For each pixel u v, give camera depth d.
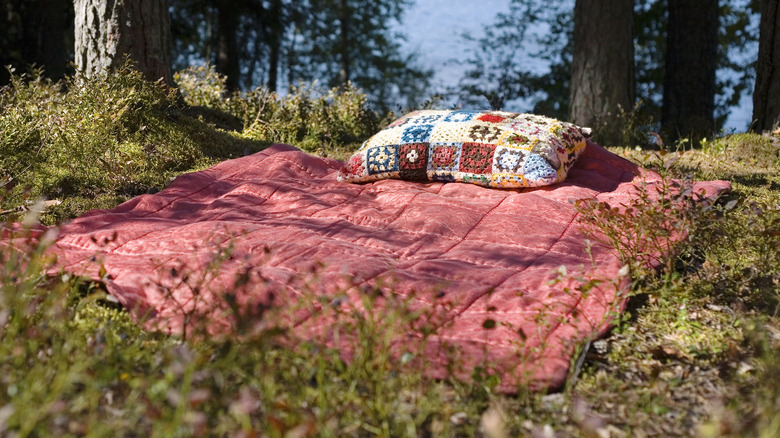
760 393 2.64
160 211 5.07
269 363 2.66
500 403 2.63
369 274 3.63
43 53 12.86
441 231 4.59
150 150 6.40
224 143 7.26
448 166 5.62
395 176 5.79
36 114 6.26
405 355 2.60
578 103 10.52
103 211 4.89
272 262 3.82
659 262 3.97
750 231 4.38
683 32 12.24
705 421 2.58
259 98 9.03
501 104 9.48
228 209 5.10
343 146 8.52
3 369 2.42
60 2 13.06
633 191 5.53
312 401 2.52
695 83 12.25
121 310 3.36
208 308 3.20
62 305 2.92
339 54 26.91
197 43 23.38
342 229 4.59
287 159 6.22
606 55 10.24
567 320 3.27
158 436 2.10
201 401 2.19
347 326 2.79
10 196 4.90
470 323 3.30
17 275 2.99
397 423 2.45
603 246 4.35
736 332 3.34
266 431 2.24
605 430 2.50
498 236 4.52
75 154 5.93
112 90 6.97
